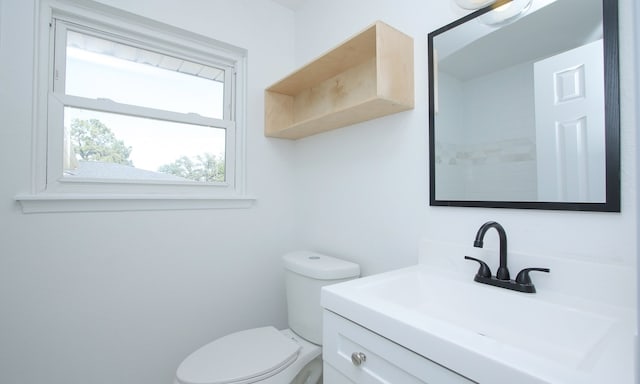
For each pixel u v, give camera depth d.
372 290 0.90
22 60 1.16
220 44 1.65
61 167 1.26
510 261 0.90
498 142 0.95
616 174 0.73
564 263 0.79
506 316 0.80
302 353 1.25
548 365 0.46
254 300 1.72
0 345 1.11
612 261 0.74
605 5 0.75
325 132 1.66
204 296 1.55
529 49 0.88
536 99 0.87
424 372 0.59
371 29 1.13
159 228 1.43
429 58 1.13
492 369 0.48
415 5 1.21
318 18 1.73
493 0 0.92
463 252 1.01
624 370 0.45
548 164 0.84
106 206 1.30
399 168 1.26
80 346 1.25
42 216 1.18
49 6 1.25
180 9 1.50
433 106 1.12
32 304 1.16
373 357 0.71
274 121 1.78
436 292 0.97
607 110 0.75
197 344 1.52
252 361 1.11
